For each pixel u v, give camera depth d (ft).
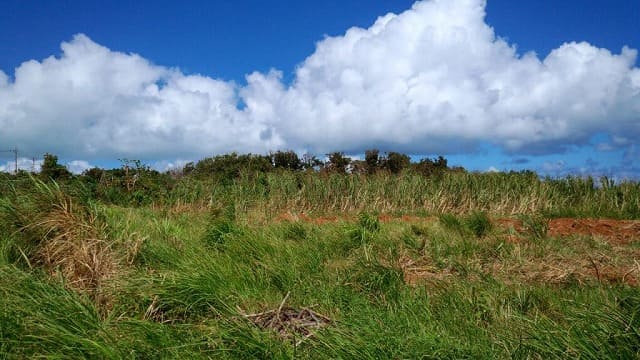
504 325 13.10
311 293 16.47
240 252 20.75
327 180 52.42
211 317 14.28
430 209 48.96
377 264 18.10
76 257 17.53
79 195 22.33
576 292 16.39
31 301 13.06
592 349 10.22
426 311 14.44
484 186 50.37
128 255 19.13
